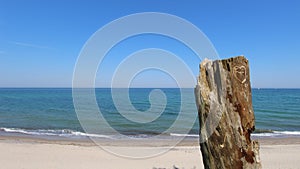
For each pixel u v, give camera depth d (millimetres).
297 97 83312
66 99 65375
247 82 4254
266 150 13797
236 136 4215
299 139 18734
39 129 21938
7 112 36500
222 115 4266
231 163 4227
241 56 4250
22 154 11539
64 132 20000
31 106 45875
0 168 9375
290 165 10727
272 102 61781
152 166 10109
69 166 9914
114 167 9922
